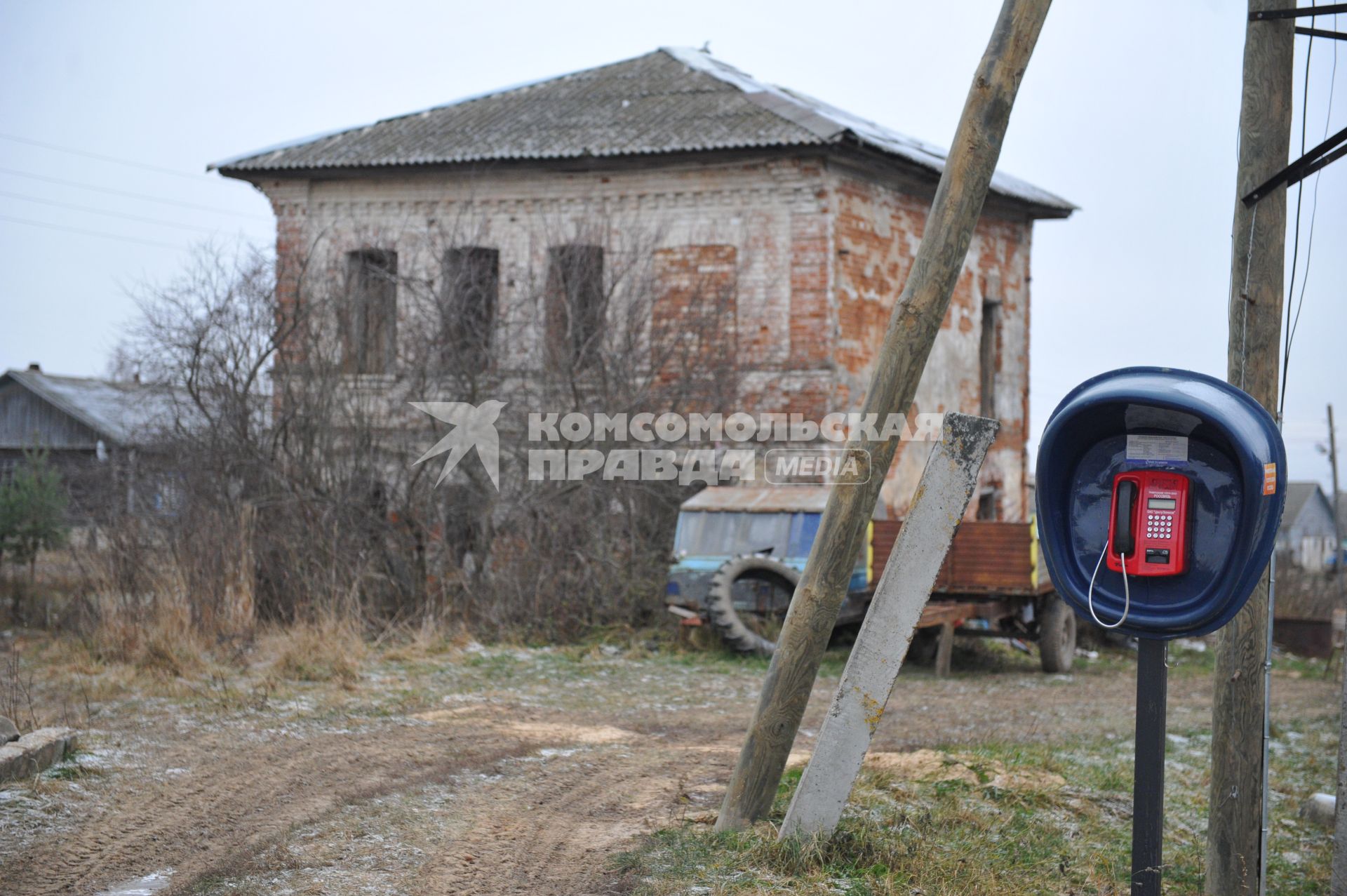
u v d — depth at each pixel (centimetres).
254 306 1554
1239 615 634
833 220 1747
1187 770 968
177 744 862
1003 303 2314
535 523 1532
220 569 1346
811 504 1457
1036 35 612
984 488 2244
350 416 1548
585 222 1750
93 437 3553
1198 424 474
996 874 619
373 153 1945
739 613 1429
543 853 632
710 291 1772
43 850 614
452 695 1118
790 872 593
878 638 616
